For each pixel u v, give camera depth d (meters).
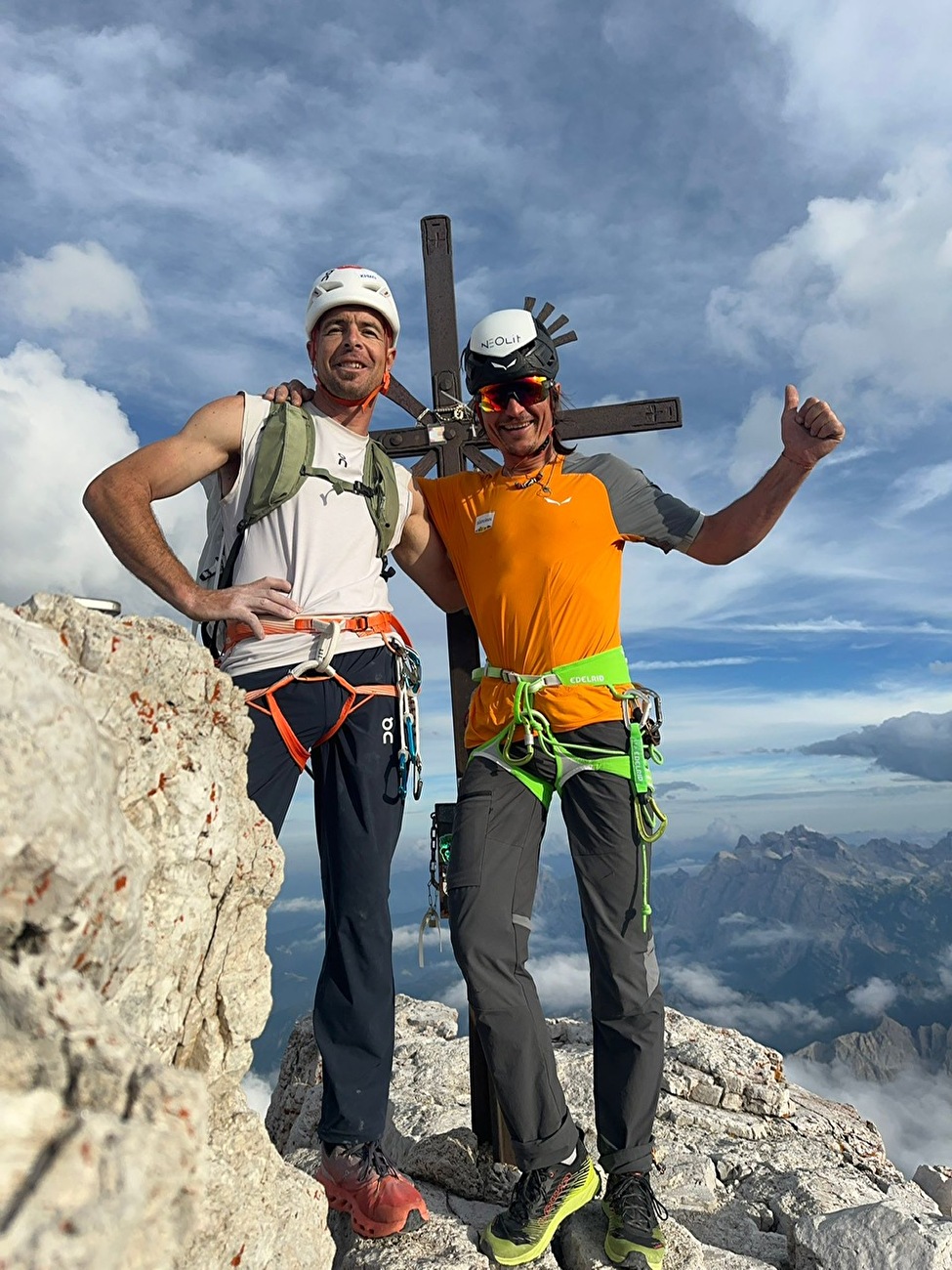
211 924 2.19
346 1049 3.32
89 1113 1.24
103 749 1.53
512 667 3.77
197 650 2.28
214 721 2.33
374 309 3.66
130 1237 1.17
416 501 4.08
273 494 3.43
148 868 1.72
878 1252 3.40
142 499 3.20
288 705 3.29
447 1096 5.40
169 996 2.04
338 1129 3.26
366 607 3.47
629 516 4.02
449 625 4.54
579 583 3.75
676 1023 6.45
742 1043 6.11
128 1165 1.18
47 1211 1.08
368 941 3.32
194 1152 1.29
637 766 3.51
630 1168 3.30
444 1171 3.92
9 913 1.32
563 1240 3.38
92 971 1.51
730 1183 4.52
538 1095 3.28
